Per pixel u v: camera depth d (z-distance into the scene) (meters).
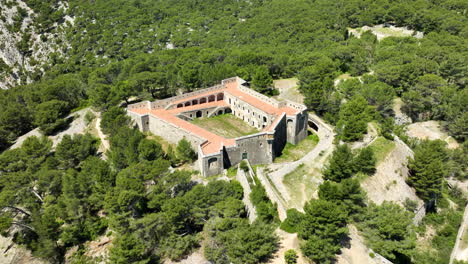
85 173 82.88
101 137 115.69
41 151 97.12
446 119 119.12
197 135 99.62
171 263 69.50
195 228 79.50
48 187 85.75
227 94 129.12
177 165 97.62
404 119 126.19
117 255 64.38
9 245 80.69
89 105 137.88
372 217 73.62
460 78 132.38
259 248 63.56
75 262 76.19
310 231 65.75
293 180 88.69
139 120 112.88
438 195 96.56
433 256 82.00
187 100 124.31
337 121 114.44
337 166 83.19
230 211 71.81
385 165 93.19
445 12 189.75
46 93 136.38
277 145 107.12
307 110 119.62
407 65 130.62
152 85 130.00
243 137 96.19
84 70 179.25
